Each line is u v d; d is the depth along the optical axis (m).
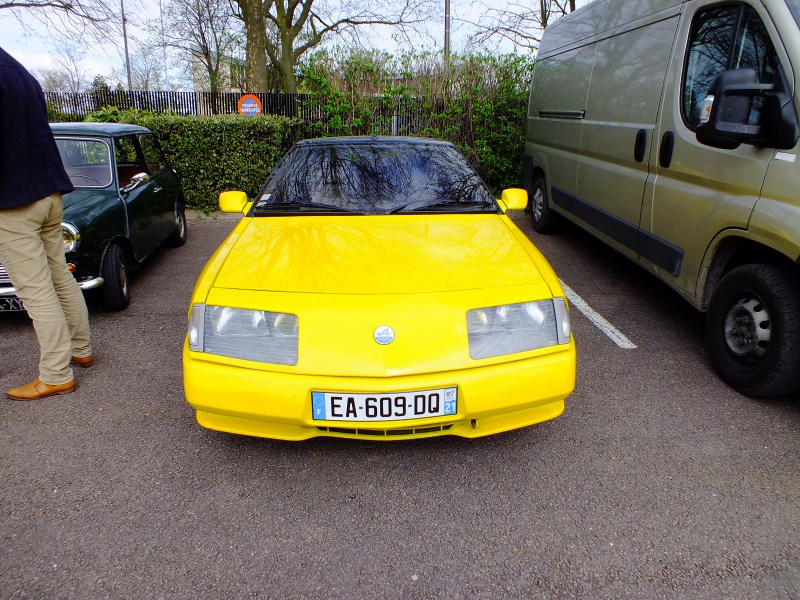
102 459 2.53
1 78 2.62
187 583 1.86
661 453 2.60
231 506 2.24
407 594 1.83
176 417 2.89
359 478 2.41
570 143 5.78
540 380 2.28
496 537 2.08
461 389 2.18
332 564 1.95
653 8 4.15
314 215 3.10
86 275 3.99
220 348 2.25
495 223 3.07
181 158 8.34
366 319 2.18
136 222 4.78
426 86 9.38
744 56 3.04
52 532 2.08
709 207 3.27
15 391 3.03
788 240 2.64
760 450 2.61
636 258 4.33
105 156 4.74
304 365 2.16
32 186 2.79
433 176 3.45
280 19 19.17
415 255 2.61
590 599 1.81
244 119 8.41
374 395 2.13
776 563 1.95
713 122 2.84
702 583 1.87
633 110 4.29
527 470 2.47
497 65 9.26
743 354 3.09
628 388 3.20
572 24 5.98
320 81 9.19
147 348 3.75
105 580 1.87
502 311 2.30
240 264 2.54
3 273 3.69
